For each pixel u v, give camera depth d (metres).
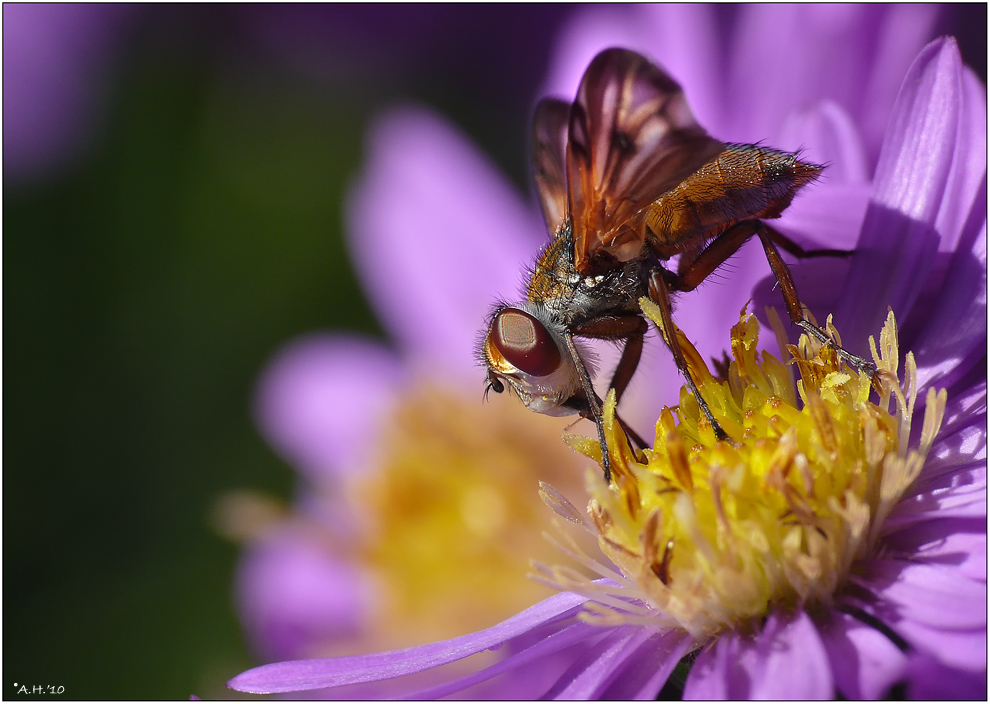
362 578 0.10
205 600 0.10
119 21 0.10
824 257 0.07
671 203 0.07
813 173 0.07
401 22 0.10
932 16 0.08
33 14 0.10
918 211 0.07
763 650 0.07
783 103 0.08
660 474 0.07
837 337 0.07
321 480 0.10
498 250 0.10
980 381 0.07
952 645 0.07
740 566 0.07
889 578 0.07
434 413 0.10
